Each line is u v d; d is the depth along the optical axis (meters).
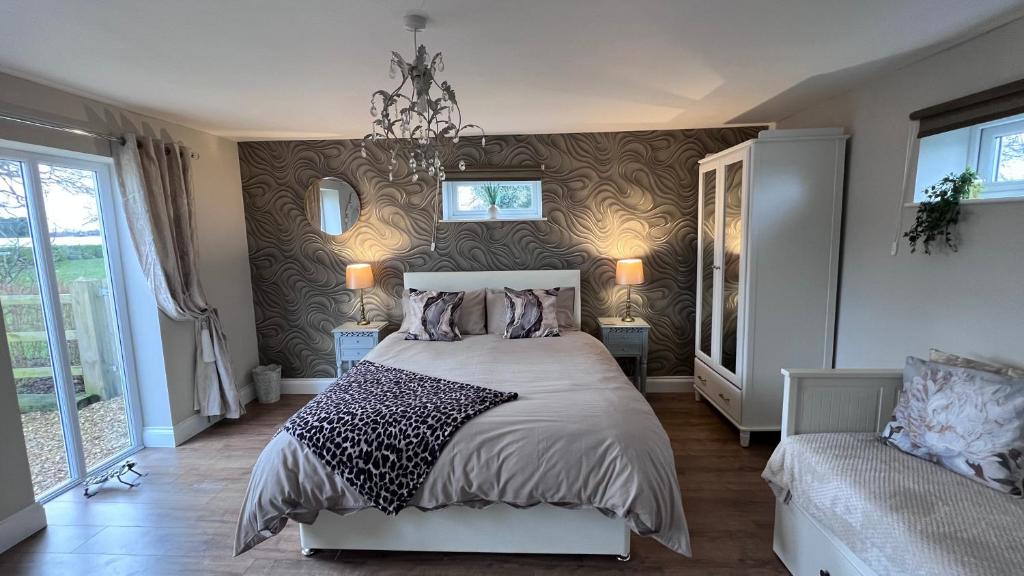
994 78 2.00
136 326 3.28
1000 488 1.63
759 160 2.98
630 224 4.20
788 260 3.05
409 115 1.96
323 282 4.39
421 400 2.33
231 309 4.09
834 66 2.44
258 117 3.34
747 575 2.08
